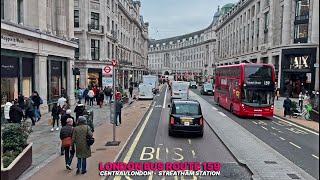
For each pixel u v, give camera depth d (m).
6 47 16.52
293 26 42.00
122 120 19.61
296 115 22.62
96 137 13.98
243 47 63.34
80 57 40.66
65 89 26.55
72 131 9.24
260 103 21.86
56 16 26.20
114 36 49.44
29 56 20.22
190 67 126.62
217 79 32.56
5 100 17.22
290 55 41.62
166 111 26.08
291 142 14.15
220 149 12.57
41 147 11.94
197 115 14.77
